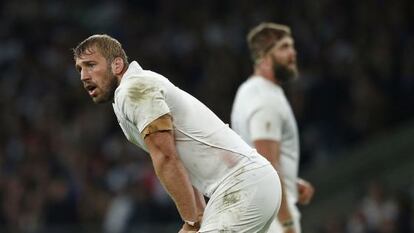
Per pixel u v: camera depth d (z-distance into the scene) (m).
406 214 40.66
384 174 47.56
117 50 17.52
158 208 43.34
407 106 48.53
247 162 17.25
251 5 58.75
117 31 61.38
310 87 48.41
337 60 51.81
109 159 49.59
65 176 47.12
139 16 62.91
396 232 40.41
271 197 17.25
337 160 47.31
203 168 17.30
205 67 55.62
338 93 48.53
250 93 22.41
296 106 47.81
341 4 56.06
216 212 17.09
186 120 17.28
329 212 47.41
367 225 41.16
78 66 17.64
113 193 45.56
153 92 16.86
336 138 47.75
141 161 48.03
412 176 47.06
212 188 17.25
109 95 17.58
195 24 60.00
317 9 56.19
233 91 52.91
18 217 45.53
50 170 47.47
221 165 17.23
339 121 47.94
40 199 45.16
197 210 17.44
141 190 44.31
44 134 52.84
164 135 16.73
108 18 63.28
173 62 57.31
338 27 54.69
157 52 58.59
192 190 16.80
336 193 47.50
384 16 54.25
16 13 63.75
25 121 54.34
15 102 56.91
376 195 41.53
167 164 16.66
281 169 21.98
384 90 48.88
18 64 59.94
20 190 46.34
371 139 47.81
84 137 51.88
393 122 48.47
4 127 54.09
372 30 53.50
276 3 57.88
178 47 58.59
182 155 17.33
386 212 40.78
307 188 23.61
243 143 17.59
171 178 16.64
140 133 16.94
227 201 17.06
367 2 55.19
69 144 51.62
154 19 62.28
